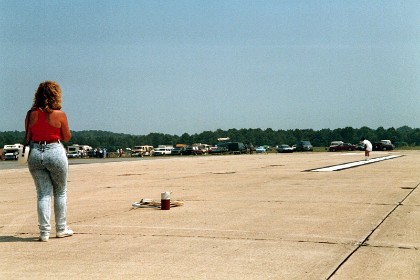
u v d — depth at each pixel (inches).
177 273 188.7
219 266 197.9
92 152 2910.9
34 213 361.1
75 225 299.6
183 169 939.3
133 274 188.2
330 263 200.1
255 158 1604.3
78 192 508.7
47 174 257.9
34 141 254.1
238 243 240.2
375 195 426.0
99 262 207.5
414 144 7367.1
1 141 6820.9
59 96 258.7
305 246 231.5
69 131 261.4
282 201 396.2
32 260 213.2
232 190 494.9
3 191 543.8
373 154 1804.9
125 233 270.8
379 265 196.4
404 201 384.2
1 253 227.5
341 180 587.8
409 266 194.4
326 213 329.4
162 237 257.8
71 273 191.0
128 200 427.5
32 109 254.8
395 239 244.2
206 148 3107.8
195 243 241.8
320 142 7475.4
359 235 254.8
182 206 377.1
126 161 1608.0
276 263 201.2
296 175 692.7
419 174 671.8
